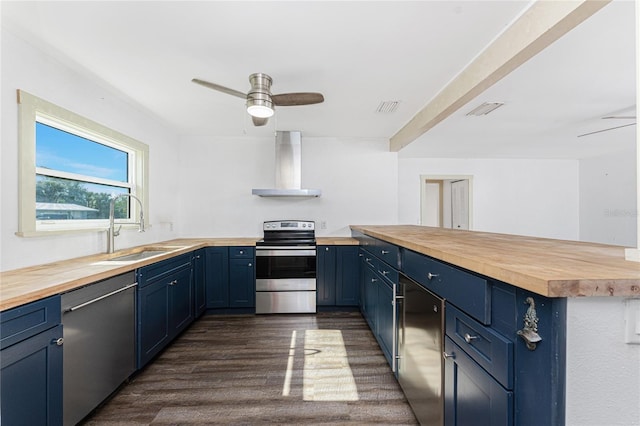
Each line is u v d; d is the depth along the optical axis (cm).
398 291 192
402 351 185
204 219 404
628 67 213
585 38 176
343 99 272
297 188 376
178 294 270
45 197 206
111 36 173
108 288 174
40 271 168
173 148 383
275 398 188
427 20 158
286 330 299
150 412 175
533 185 597
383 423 166
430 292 145
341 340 274
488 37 174
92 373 162
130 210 306
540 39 144
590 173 579
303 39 176
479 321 105
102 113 247
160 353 249
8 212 168
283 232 395
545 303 78
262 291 347
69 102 211
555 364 75
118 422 167
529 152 538
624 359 75
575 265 91
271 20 158
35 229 183
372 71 217
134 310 202
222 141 405
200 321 325
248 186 408
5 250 167
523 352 86
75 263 195
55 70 199
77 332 151
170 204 375
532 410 82
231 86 242
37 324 126
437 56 196
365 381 207
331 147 414
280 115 320
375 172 416
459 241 167
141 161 310
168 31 168
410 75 224
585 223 588
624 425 75
